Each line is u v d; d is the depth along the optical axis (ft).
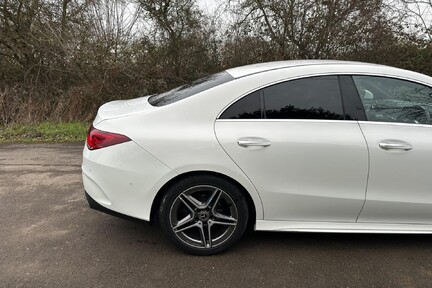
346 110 9.19
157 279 8.61
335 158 8.94
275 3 30.22
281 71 9.41
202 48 32.17
